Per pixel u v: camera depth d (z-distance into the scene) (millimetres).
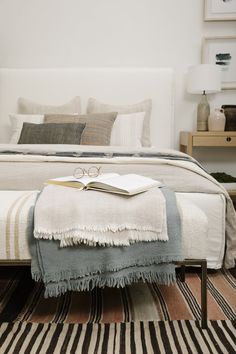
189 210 1283
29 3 3186
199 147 3311
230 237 1745
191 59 3240
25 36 3229
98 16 3197
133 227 1188
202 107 3068
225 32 3205
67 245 1174
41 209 1198
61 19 3207
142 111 2961
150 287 1639
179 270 1759
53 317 1345
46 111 2957
